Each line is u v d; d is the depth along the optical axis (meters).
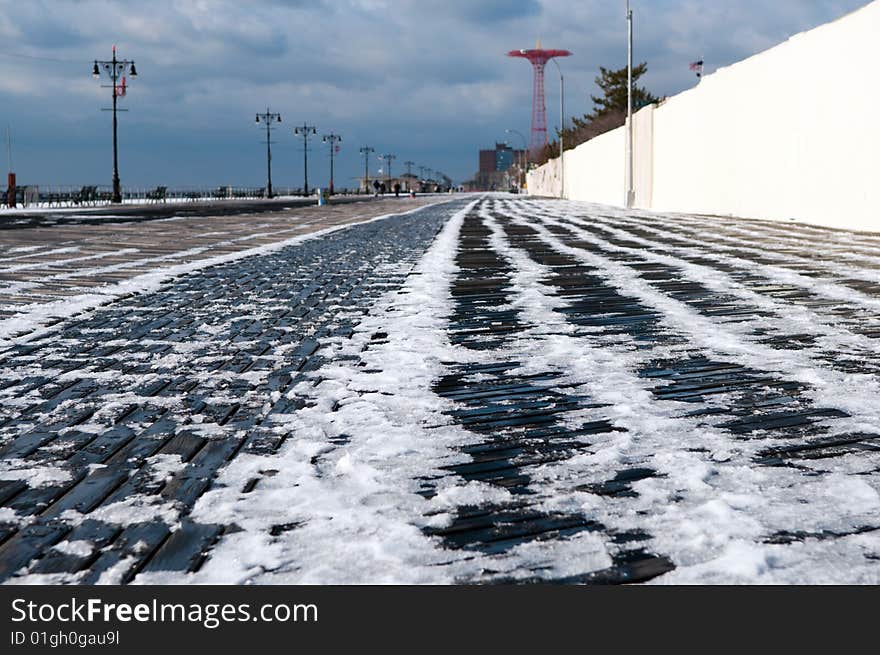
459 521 2.90
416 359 5.66
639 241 16.22
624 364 5.40
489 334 6.57
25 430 4.09
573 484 3.24
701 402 4.44
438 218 29.88
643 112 38.78
